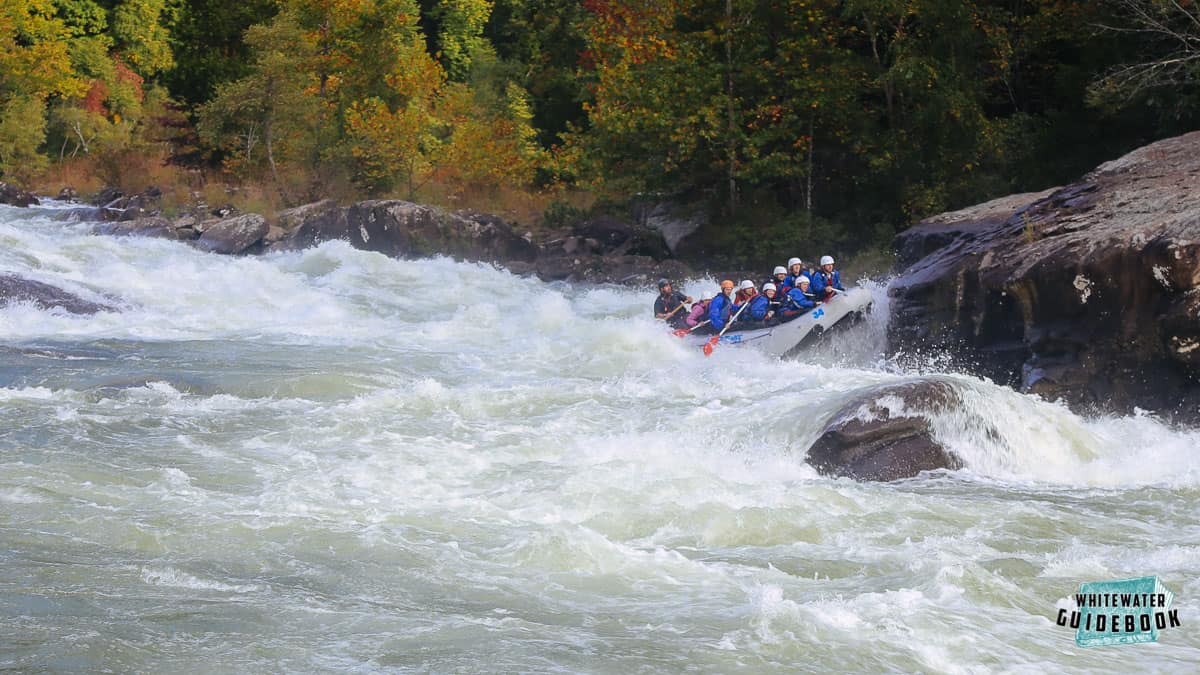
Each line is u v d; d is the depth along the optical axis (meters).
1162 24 31.17
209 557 9.09
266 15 65.00
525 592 8.56
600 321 24.78
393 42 52.75
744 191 40.22
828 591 8.80
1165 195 18.81
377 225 37.88
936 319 20.42
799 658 7.28
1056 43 38.16
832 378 18.94
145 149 52.66
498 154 49.19
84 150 60.44
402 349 22.00
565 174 49.38
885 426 13.34
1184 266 16.09
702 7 39.34
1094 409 17.16
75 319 23.25
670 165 38.97
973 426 13.70
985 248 20.17
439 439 14.20
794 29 37.53
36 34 61.50
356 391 17.52
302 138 47.72
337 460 12.87
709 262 38.47
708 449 13.90
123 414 15.00
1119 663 7.34
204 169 51.00
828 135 38.34
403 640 7.42
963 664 7.25
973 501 11.90
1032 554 9.92
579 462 13.11
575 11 59.97
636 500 11.36
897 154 36.00
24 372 17.58
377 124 46.03
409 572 8.92
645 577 9.00
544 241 40.88
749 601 8.45
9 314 22.80
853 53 37.09
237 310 25.98
